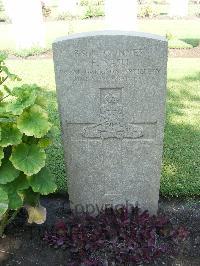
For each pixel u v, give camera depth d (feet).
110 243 3.96
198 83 8.87
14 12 11.94
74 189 4.34
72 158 4.13
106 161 4.14
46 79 9.50
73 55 3.53
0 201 3.46
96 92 3.71
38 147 3.64
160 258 3.95
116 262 3.84
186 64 10.41
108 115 3.84
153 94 3.67
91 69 3.59
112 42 3.45
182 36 13.83
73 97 3.75
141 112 3.78
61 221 4.23
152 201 4.35
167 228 4.15
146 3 23.40
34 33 12.24
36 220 4.00
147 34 3.48
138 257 3.85
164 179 5.02
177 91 8.35
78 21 18.67
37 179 3.71
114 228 4.09
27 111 3.50
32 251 4.10
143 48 3.45
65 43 3.48
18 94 3.49
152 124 3.86
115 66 3.56
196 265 3.89
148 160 4.09
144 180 4.22
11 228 4.38
